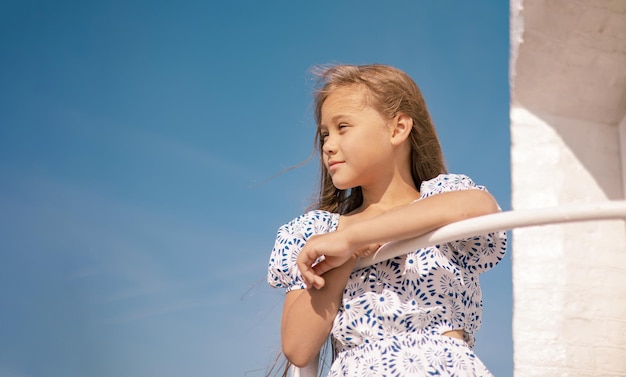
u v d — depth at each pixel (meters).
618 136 3.70
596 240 3.40
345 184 1.48
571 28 3.46
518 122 3.71
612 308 3.32
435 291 1.34
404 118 1.52
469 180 1.46
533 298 3.36
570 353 3.26
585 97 3.63
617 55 3.50
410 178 1.55
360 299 1.34
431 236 1.19
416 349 1.29
